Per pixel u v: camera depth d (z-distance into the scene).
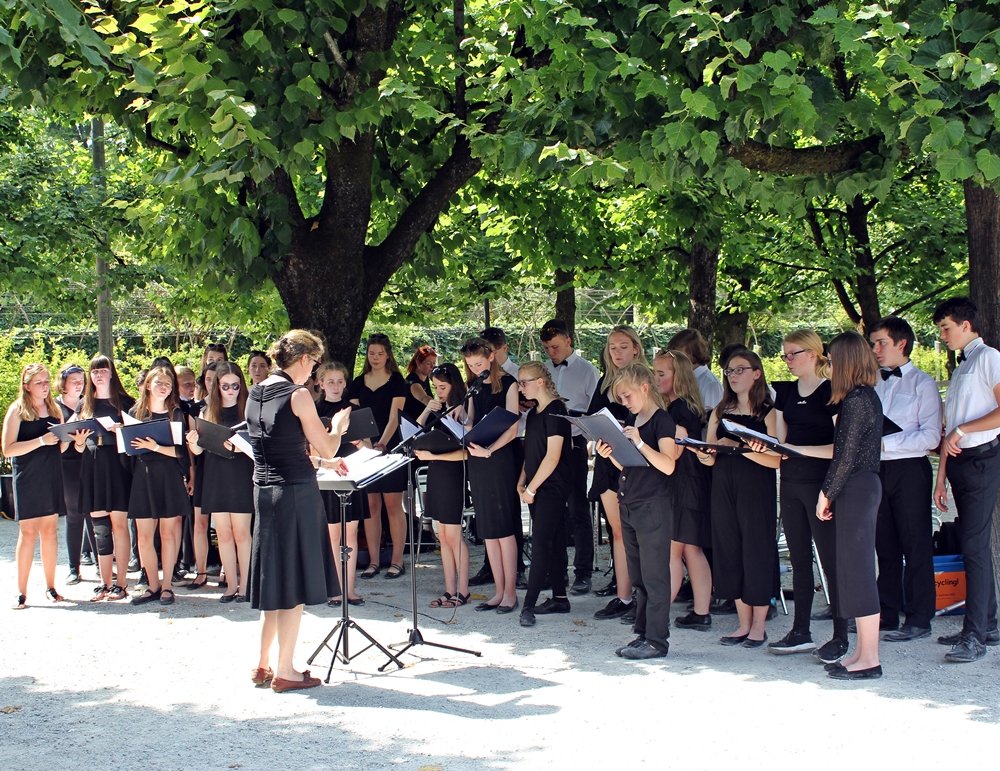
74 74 7.57
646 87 6.46
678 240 14.14
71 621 7.73
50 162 14.12
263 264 8.83
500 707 5.53
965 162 6.00
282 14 7.15
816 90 6.77
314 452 6.87
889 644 6.70
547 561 7.49
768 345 28.41
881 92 6.39
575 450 8.62
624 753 4.77
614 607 7.64
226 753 4.91
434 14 8.84
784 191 7.60
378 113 7.70
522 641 6.98
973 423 6.40
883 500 6.93
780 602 7.75
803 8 6.80
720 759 4.67
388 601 8.25
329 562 6.18
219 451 7.97
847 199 7.35
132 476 8.38
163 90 7.11
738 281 16.98
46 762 4.85
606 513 7.66
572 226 13.55
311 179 13.04
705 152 6.45
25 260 13.65
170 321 20.06
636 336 7.71
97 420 8.15
